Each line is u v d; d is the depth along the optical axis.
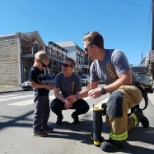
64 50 41.12
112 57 2.82
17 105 6.71
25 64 26.53
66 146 2.83
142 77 12.92
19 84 25.22
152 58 17.14
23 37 26.02
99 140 2.80
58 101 3.95
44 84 3.29
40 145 2.87
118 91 2.61
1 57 26.14
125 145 2.84
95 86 3.31
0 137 3.24
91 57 2.98
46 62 3.27
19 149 2.73
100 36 2.87
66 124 4.02
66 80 4.00
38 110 3.29
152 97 9.07
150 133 3.36
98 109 2.79
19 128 3.77
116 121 2.58
